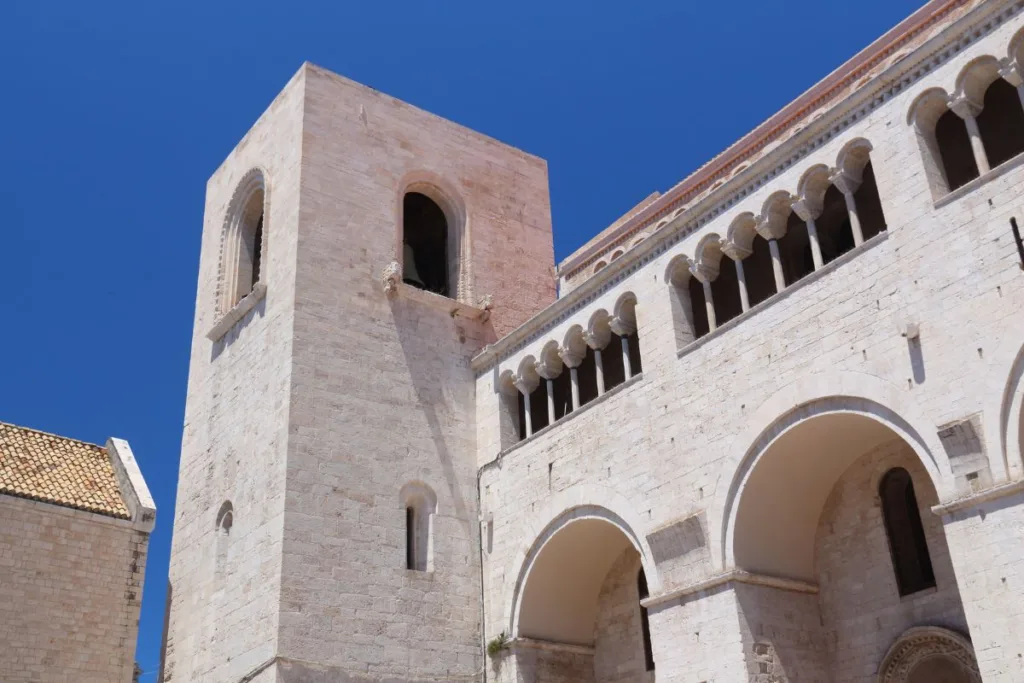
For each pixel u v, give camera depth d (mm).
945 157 27562
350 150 40500
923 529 26297
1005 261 22188
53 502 38406
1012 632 20078
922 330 23422
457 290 41969
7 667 35312
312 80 40719
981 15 23828
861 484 27891
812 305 26297
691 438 28703
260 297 38469
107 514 39500
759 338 27500
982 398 21797
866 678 26406
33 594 36781
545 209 46719
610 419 31906
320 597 31812
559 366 36312
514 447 35844
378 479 34938
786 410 26031
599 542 33562
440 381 38438
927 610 25578
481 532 36250
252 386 37219
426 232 46844
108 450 43781
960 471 21750
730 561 26500
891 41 33125
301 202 37938
